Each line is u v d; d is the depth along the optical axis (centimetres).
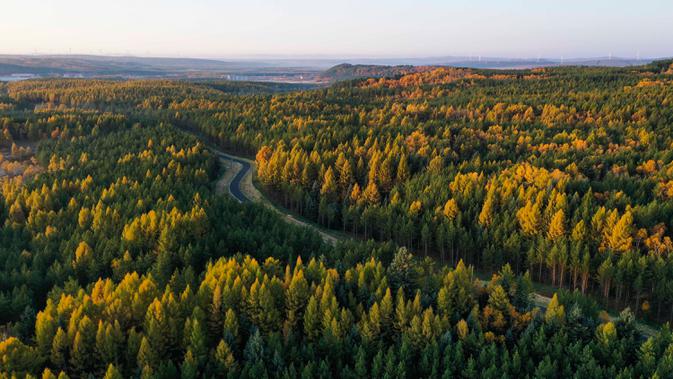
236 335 6184
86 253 8712
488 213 10650
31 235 10200
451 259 10888
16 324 6769
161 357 5938
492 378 5550
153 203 11119
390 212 11469
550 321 6438
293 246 9569
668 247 8869
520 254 10162
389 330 6475
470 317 6475
